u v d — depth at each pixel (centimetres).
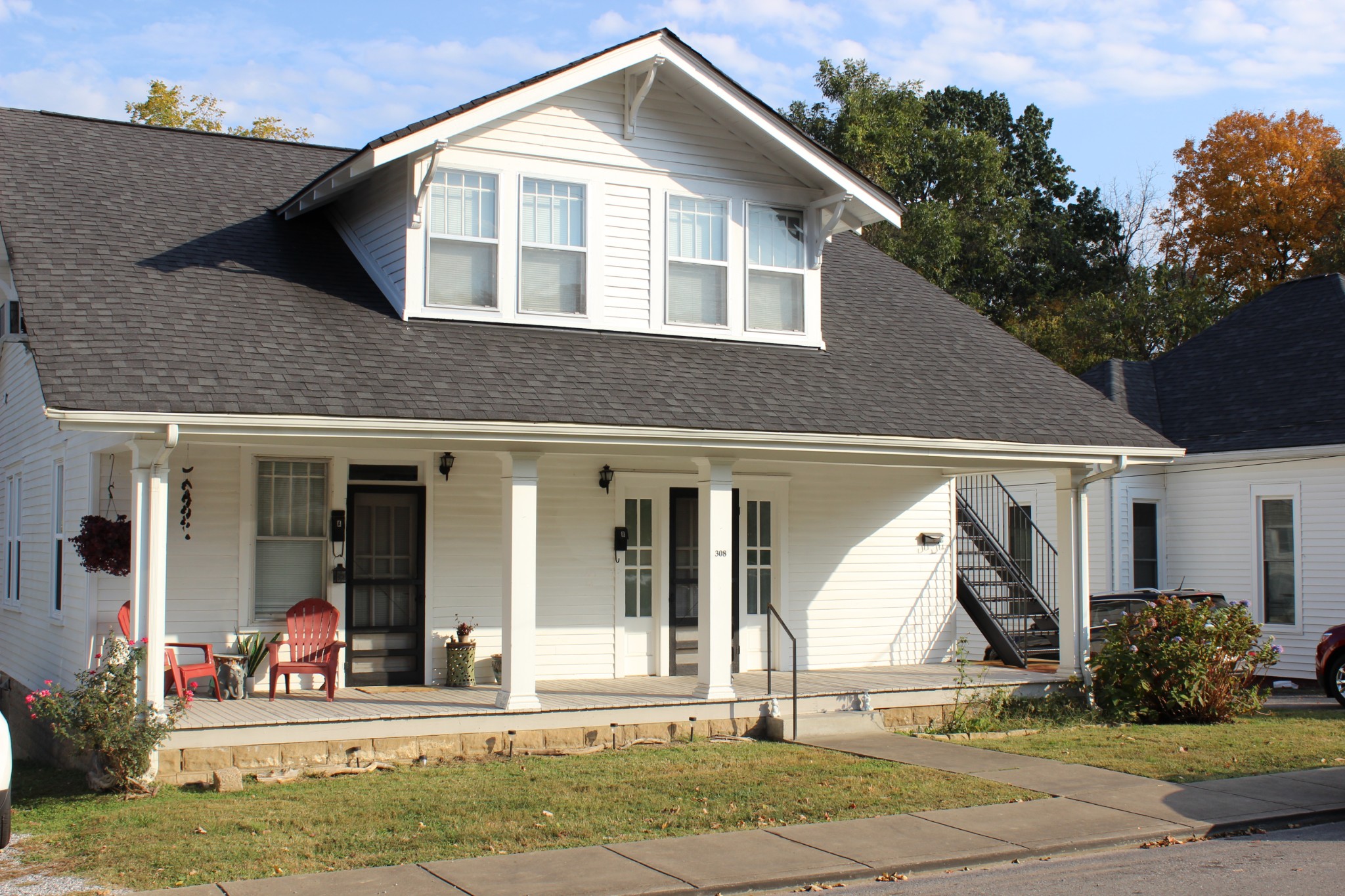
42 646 1389
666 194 1399
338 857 788
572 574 1421
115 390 962
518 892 710
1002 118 5041
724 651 1258
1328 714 1473
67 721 959
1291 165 3853
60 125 1516
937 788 1002
